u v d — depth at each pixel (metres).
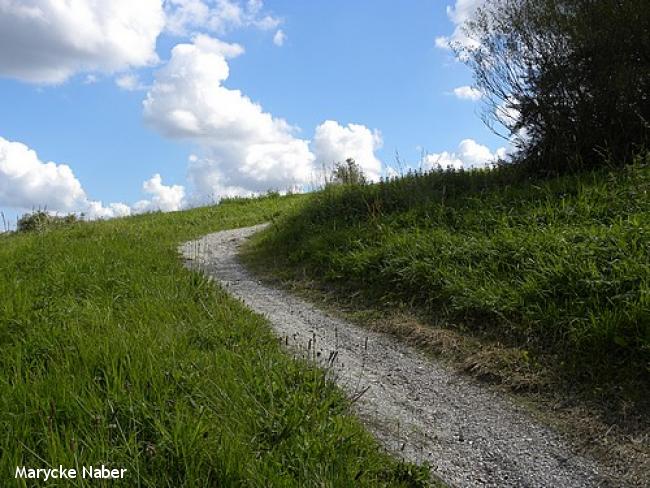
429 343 5.96
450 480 3.73
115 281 7.12
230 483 2.98
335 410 4.16
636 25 8.67
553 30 9.25
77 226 15.03
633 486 3.66
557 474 3.82
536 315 5.56
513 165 10.35
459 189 10.11
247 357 4.78
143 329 5.06
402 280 7.25
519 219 7.59
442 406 4.77
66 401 3.56
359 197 11.20
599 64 8.95
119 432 3.33
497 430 4.37
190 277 7.67
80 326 5.06
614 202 7.11
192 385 4.02
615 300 5.23
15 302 5.81
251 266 10.20
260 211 18.67
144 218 18.47
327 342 6.14
